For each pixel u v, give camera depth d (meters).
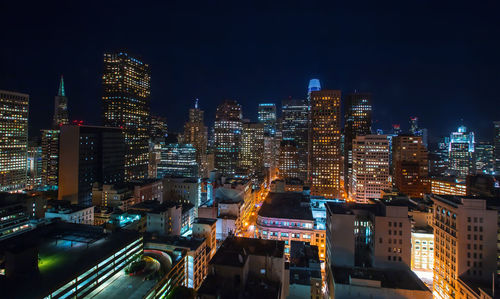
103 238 100.56
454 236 114.25
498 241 114.44
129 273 95.69
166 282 98.31
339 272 109.62
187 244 123.56
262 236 163.12
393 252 120.56
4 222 162.25
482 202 109.56
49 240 96.88
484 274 108.44
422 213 164.00
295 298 93.06
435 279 129.50
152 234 136.38
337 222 123.88
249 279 70.88
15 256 73.06
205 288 63.69
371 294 94.00
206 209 199.88
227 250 75.38
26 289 67.44
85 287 79.69
